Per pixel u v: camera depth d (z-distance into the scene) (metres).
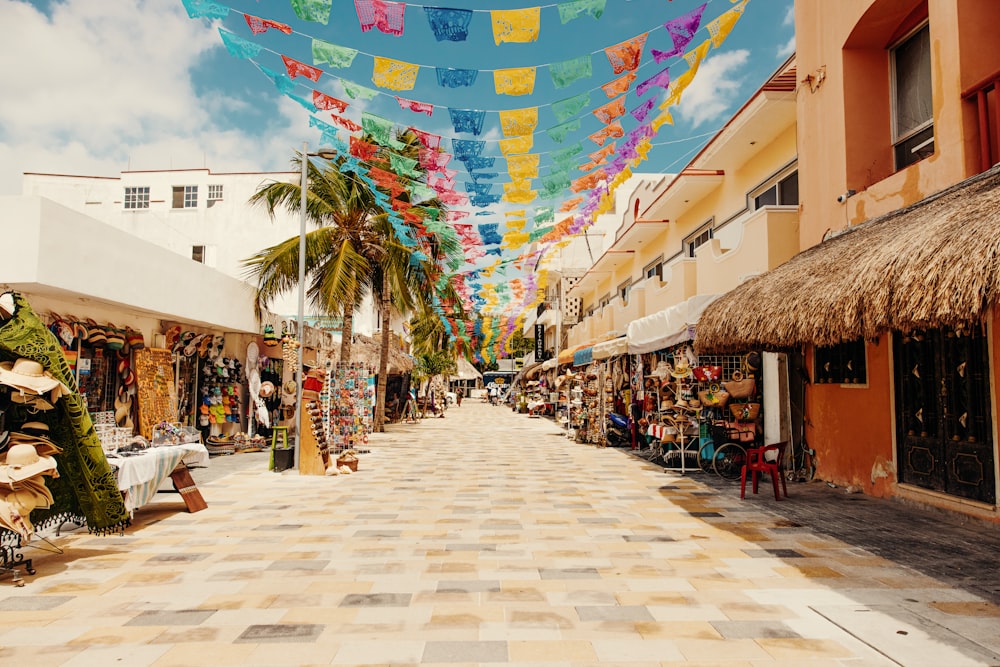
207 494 9.42
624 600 4.68
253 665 3.62
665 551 6.05
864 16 8.50
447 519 7.57
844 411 9.27
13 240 8.11
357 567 5.55
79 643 3.93
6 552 5.31
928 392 7.52
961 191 6.06
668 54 5.98
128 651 3.81
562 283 35.69
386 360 23.62
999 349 6.39
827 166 9.52
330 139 8.50
